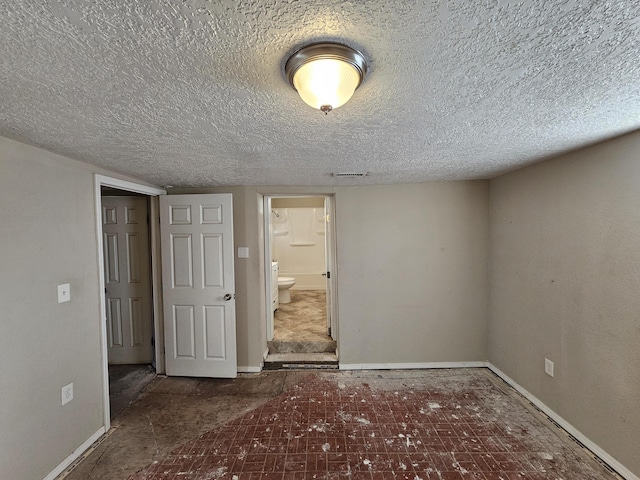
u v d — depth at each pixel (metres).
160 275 3.29
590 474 1.84
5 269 1.60
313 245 6.81
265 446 2.13
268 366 3.41
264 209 3.69
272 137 1.63
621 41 0.84
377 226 3.31
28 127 1.44
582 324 2.08
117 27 0.75
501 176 2.99
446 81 1.06
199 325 3.17
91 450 2.11
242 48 0.85
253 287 3.29
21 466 1.67
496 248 3.10
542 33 0.81
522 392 2.72
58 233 1.93
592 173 1.96
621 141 1.77
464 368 3.30
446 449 2.07
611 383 1.87
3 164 1.59
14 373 1.64
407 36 0.82
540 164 2.44
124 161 2.11
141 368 3.40
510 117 1.41
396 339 3.33
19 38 0.78
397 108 1.28
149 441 2.20
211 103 1.20
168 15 0.72
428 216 3.28
